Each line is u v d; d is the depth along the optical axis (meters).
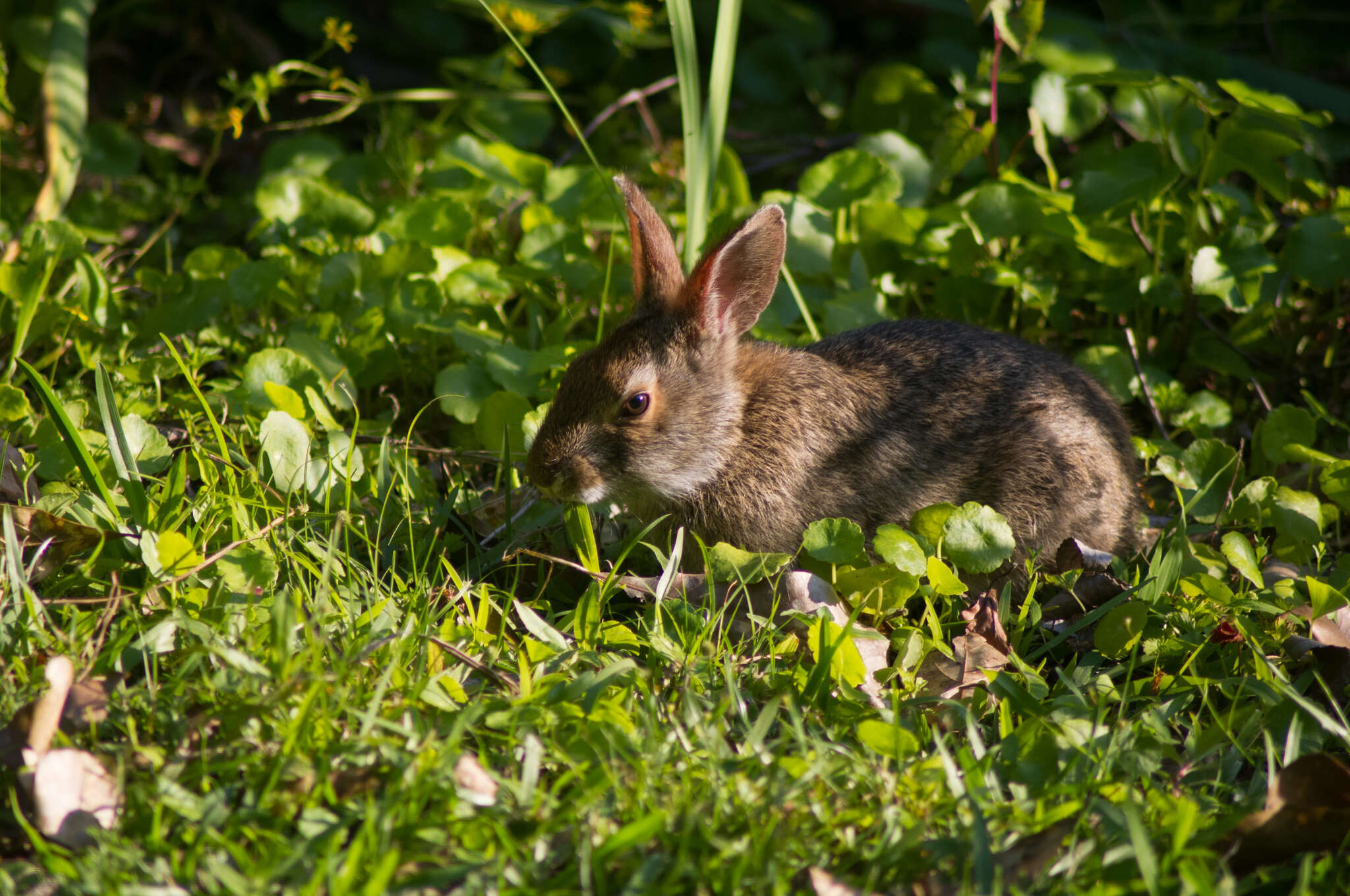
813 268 11.21
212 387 9.23
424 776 4.96
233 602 6.17
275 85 12.70
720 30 9.75
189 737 5.26
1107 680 6.69
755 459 8.62
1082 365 10.46
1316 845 5.16
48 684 5.30
